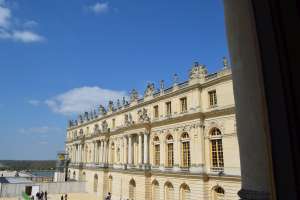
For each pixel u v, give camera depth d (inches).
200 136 1517.0
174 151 1707.7
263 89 98.9
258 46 101.8
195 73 1600.6
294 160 86.5
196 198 1481.3
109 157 2652.6
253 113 145.9
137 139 2150.6
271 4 97.7
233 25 162.2
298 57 90.6
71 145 3811.5
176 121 1705.2
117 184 2394.2
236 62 162.6
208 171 1466.5
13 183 2785.4
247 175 150.1
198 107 1546.5
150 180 1910.7
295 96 89.6
